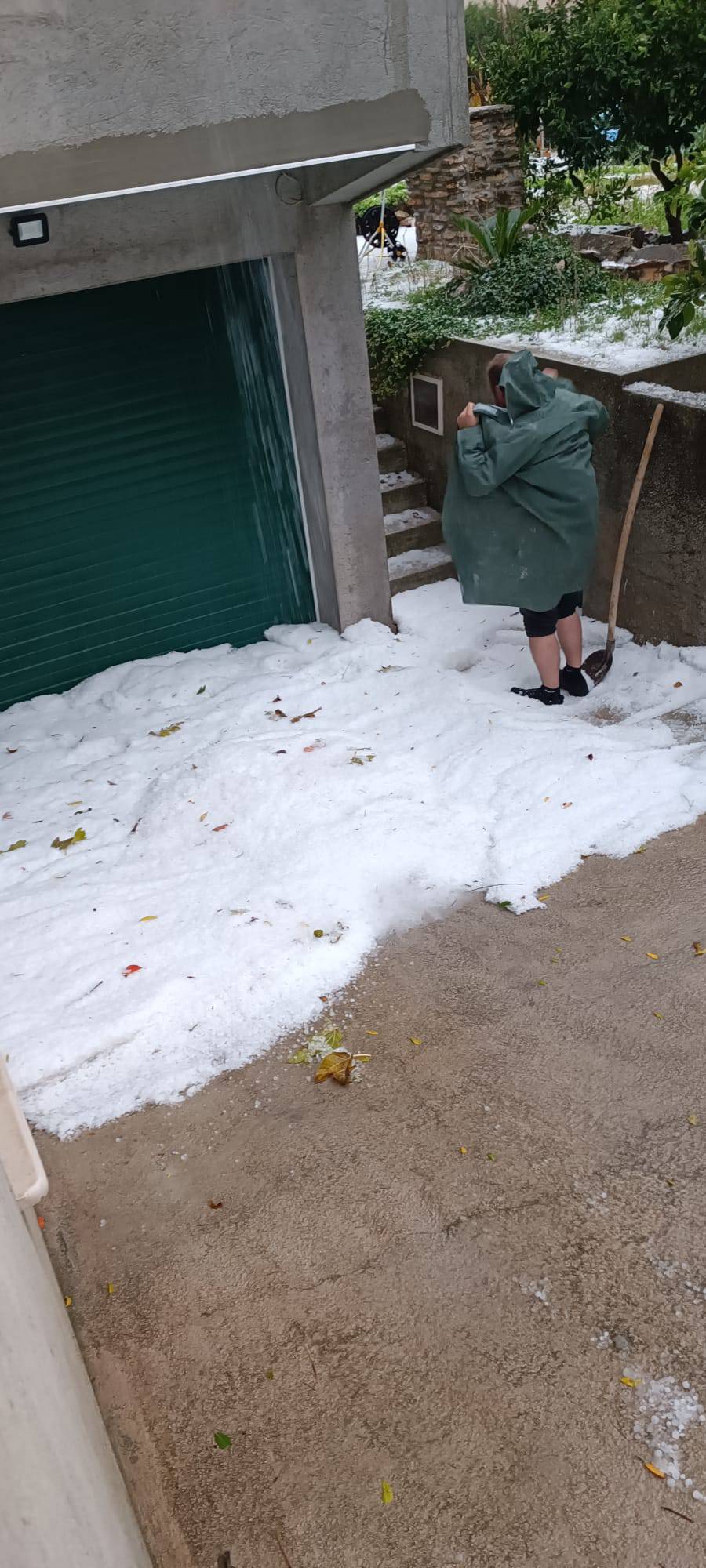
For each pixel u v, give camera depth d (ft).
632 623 21.21
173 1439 9.02
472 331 23.56
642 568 20.36
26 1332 4.98
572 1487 8.33
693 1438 8.55
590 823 15.99
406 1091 12.15
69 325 19.12
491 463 17.20
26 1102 12.48
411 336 24.07
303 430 20.97
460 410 23.70
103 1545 5.20
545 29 26.68
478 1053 12.52
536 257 25.40
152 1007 13.39
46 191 10.77
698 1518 8.05
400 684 20.27
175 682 21.33
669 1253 9.98
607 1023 12.70
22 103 10.31
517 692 20.02
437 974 13.79
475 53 29.17
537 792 16.65
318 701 20.03
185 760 18.17
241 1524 8.38
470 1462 8.57
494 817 16.31
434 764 17.79
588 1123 11.43
